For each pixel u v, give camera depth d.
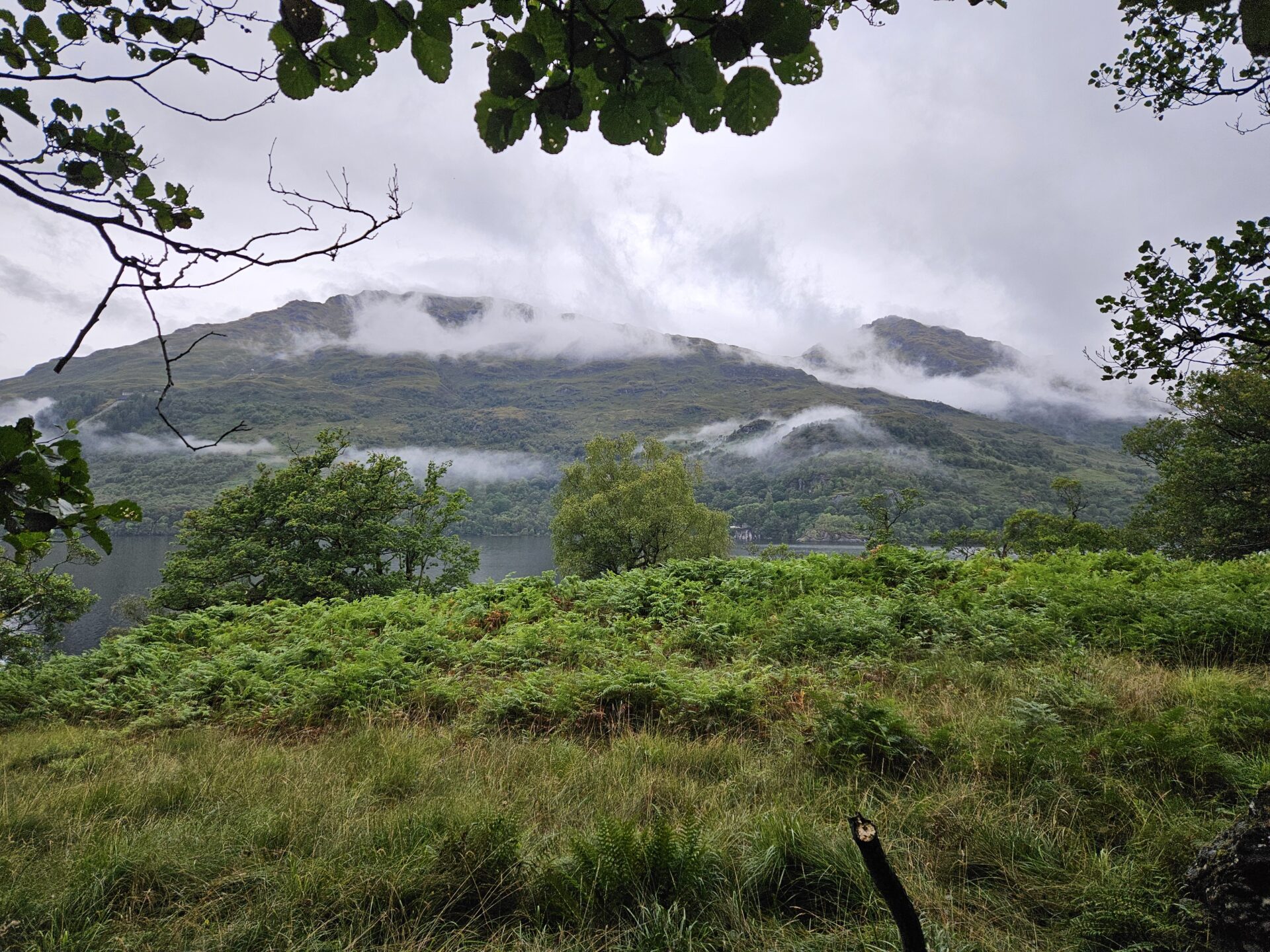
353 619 11.62
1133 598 8.84
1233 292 4.14
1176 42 4.26
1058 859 3.42
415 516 25.98
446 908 3.20
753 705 6.23
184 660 10.66
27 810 4.68
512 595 12.95
